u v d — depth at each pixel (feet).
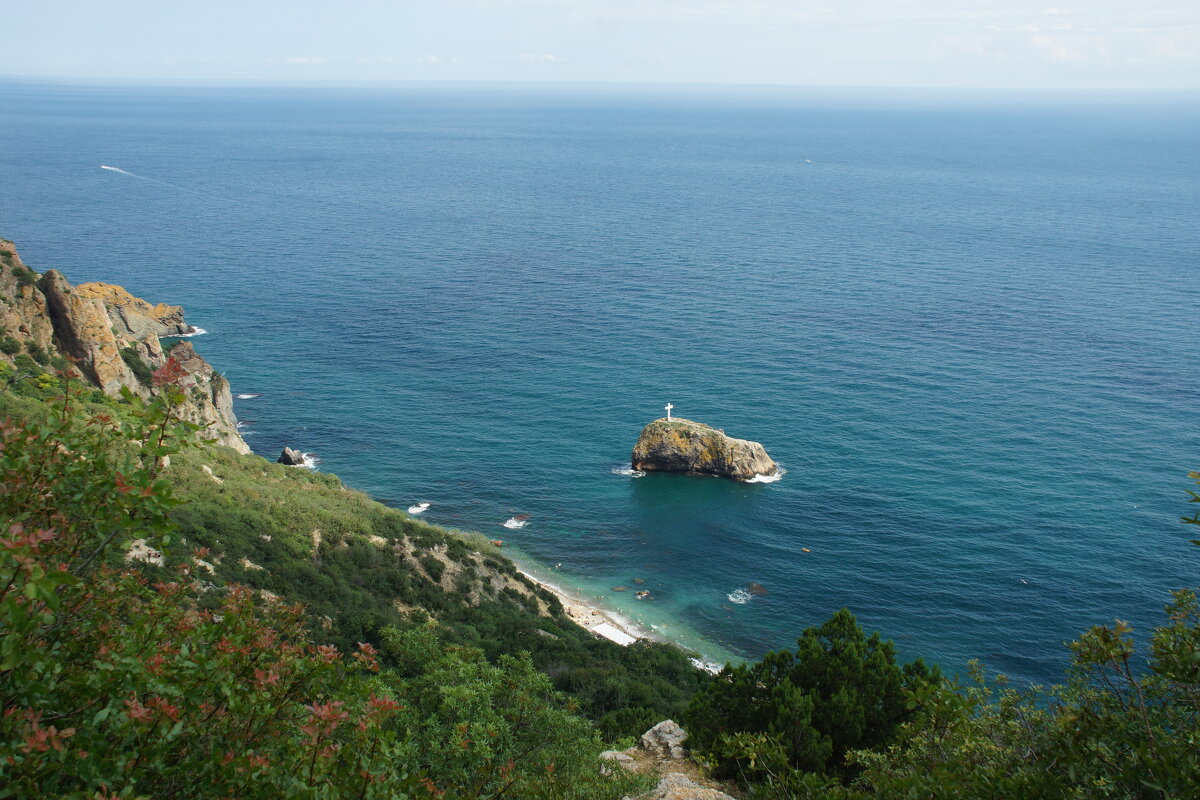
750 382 385.29
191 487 175.32
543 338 445.78
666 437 305.53
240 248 633.61
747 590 239.09
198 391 261.24
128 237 648.79
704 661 207.72
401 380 383.65
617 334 454.40
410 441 325.01
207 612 47.29
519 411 354.74
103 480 38.63
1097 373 391.65
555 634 179.93
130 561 109.29
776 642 218.59
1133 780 39.88
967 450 314.96
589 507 282.36
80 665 38.68
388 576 176.55
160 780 35.19
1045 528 261.65
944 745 54.75
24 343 208.13
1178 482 288.10
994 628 217.56
